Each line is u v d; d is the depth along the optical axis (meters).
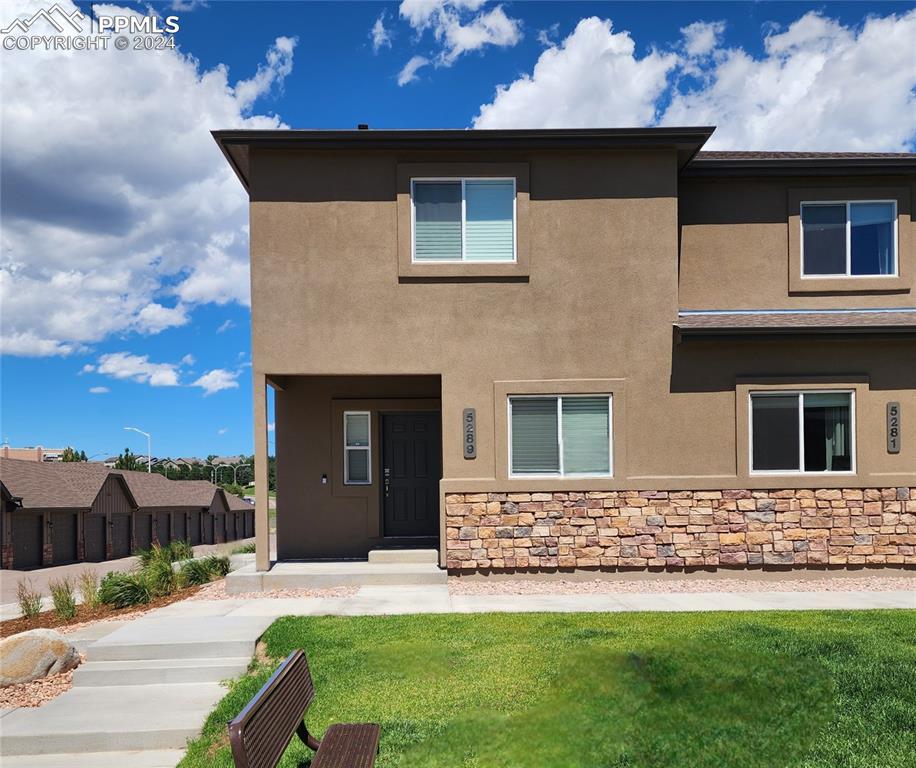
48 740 5.95
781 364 11.89
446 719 5.66
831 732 5.30
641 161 12.09
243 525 55.00
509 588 11.25
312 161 12.02
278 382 13.52
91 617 10.79
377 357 11.93
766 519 11.76
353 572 11.60
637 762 4.92
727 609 9.47
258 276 11.94
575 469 11.94
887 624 8.30
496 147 11.88
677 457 11.84
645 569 11.74
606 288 12.00
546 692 6.17
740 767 4.83
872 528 11.77
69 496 32.69
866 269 12.91
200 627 8.40
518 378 11.92
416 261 12.01
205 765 5.37
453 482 11.78
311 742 4.93
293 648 7.67
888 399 11.88
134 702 6.66
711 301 12.86
